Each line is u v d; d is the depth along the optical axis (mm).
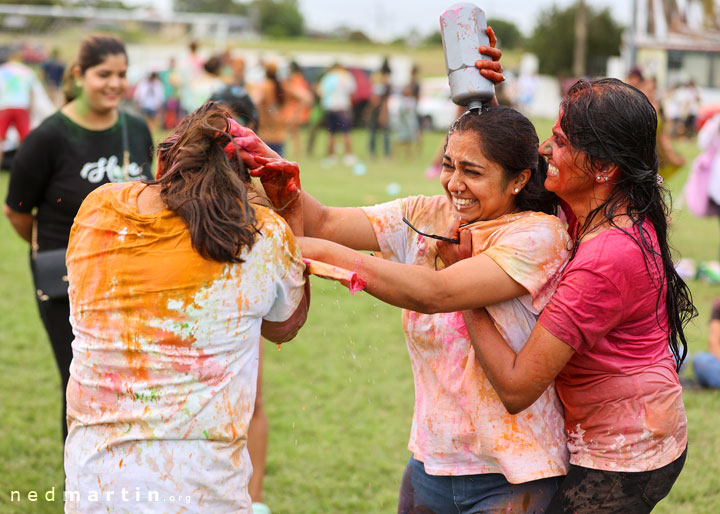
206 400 1819
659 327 2104
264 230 1854
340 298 6492
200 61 18031
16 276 7164
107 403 1839
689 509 3457
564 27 38031
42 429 4211
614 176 2039
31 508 3408
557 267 2047
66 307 3266
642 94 2033
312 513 3475
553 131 2082
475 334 2043
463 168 2080
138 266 1818
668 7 22469
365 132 23641
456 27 2131
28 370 5035
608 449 2062
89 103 3395
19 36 27672
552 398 2166
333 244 2043
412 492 2328
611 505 2066
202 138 1894
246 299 1839
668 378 2078
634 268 1976
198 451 1822
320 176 13047
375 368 5082
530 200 2189
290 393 4699
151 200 1884
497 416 2111
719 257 7941
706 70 24078
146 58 29922
